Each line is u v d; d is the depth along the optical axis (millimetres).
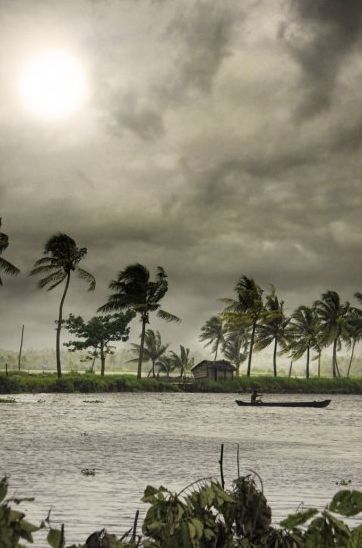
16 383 93500
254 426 49312
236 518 5672
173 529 5363
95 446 33531
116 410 64500
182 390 108750
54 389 95938
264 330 130625
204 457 29344
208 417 58156
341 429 47312
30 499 5090
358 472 25031
